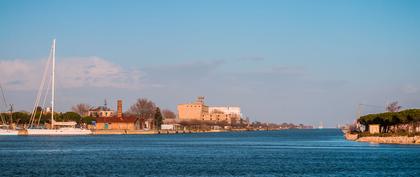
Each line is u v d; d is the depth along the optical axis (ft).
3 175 433.89
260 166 514.27
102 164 524.93
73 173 449.48
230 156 641.40
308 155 655.76
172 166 509.76
